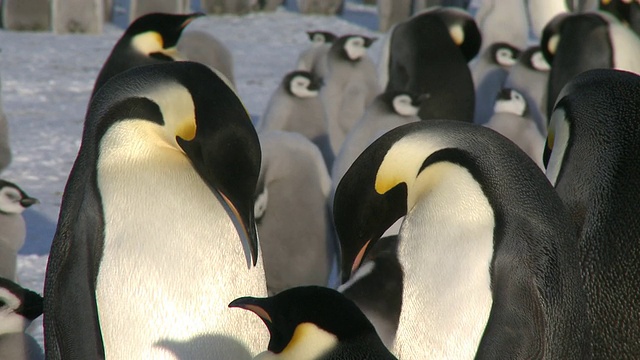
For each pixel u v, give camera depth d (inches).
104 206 299.3
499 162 291.9
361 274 297.3
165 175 299.0
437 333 287.6
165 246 296.8
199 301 298.4
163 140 301.3
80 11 1595.7
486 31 1240.8
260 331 309.6
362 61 846.5
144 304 296.7
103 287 298.0
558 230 290.8
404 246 295.9
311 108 734.5
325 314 243.6
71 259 299.1
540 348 281.7
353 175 304.3
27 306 391.9
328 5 1891.0
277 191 525.7
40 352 402.0
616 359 329.7
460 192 289.3
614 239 326.0
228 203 298.4
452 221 288.8
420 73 798.5
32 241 623.8
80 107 1048.2
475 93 887.7
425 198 293.7
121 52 668.7
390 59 830.5
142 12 1592.0
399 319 292.4
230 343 302.8
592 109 339.9
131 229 297.3
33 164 816.9
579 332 293.4
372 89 852.6
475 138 295.9
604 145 332.8
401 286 294.4
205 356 299.7
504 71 951.6
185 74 303.0
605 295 327.0
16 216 540.1
